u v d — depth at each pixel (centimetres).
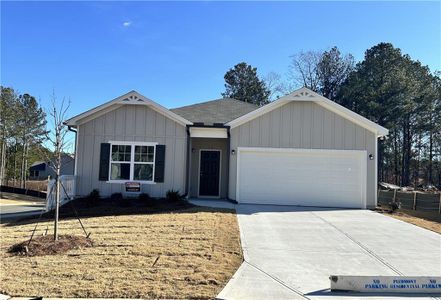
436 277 639
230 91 4897
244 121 1662
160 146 1641
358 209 1587
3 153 4272
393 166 5000
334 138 1644
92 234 989
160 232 1013
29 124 4316
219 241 931
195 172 1823
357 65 4709
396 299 606
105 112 1652
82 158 1638
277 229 1106
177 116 1633
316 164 1647
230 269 727
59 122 1046
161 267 725
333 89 4797
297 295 609
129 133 1648
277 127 1656
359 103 4212
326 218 1320
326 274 721
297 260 806
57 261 757
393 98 4106
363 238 1024
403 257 851
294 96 1638
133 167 1638
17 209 2045
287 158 1653
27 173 5322
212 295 596
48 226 1128
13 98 4266
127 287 621
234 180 1650
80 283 637
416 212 2105
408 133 4781
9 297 579
